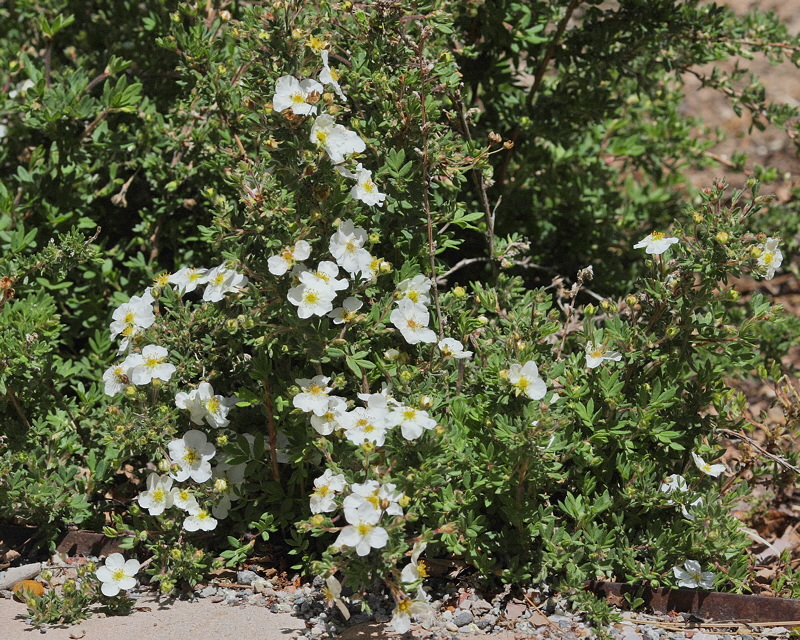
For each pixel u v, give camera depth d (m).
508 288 4.12
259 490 3.83
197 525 3.53
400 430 3.33
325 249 3.58
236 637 3.23
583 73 5.07
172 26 4.61
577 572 3.47
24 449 3.96
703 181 7.08
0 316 3.98
